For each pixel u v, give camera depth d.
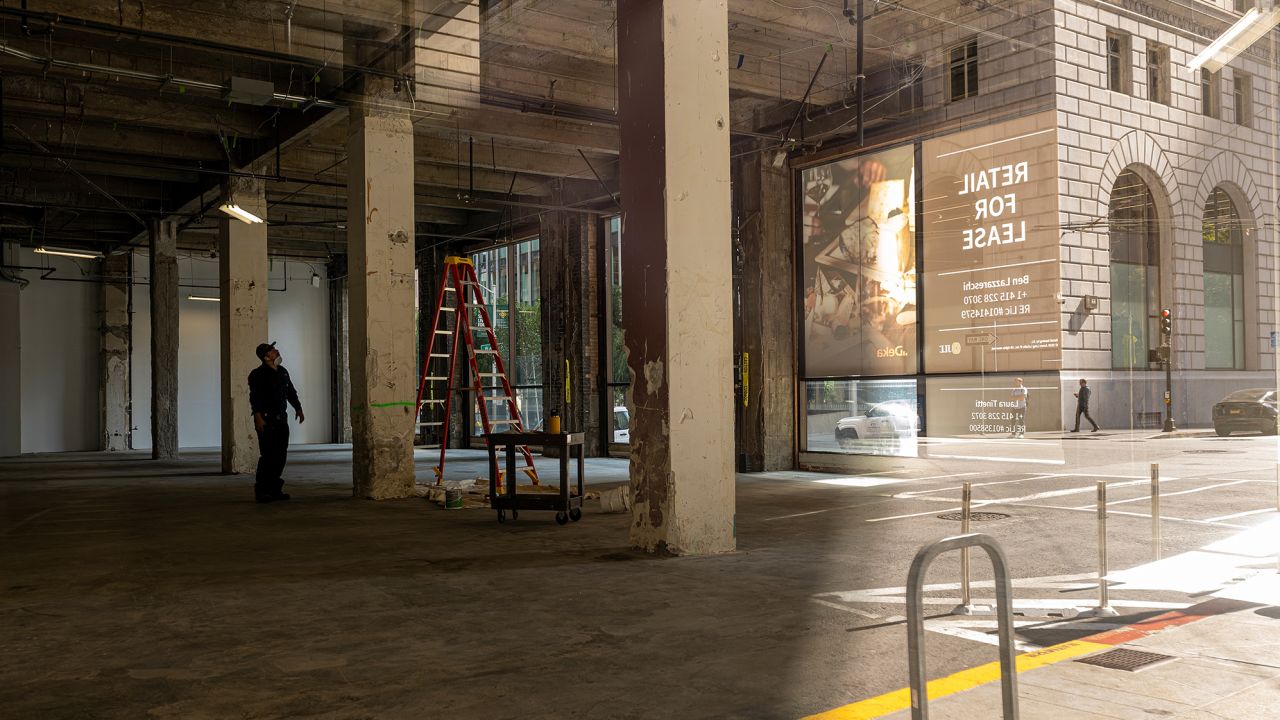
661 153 7.70
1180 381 21.55
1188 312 21.36
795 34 13.90
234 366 18.66
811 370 17.11
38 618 5.64
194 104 16.52
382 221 12.96
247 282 18.88
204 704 3.88
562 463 9.87
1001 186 17.20
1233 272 22.91
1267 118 21.83
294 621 5.47
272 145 17.03
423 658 4.58
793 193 17.39
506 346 26.06
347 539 8.95
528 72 15.33
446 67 13.44
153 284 23.73
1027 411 17.72
